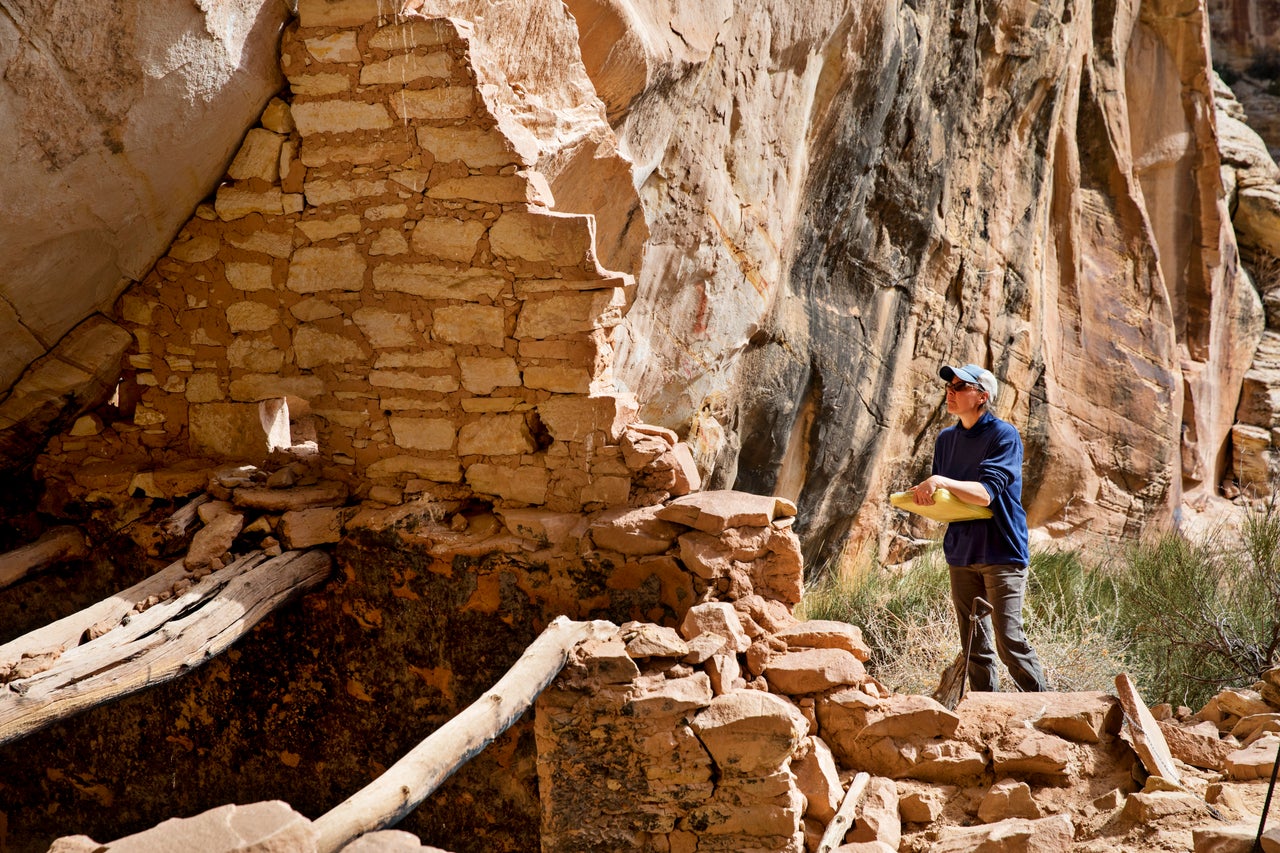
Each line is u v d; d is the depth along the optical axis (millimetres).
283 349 4277
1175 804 2930
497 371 3963
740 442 7184
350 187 4066
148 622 3551
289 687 4266
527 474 3977
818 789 3156
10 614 4598
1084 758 3264
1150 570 6750
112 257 4227
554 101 4551
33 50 3293
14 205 3658
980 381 4219
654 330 6094
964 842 2971
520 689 2949
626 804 3146
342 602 4141
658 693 3139
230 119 4035
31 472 4609
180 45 3590
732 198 6133
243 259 4277
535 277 3859
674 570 3721
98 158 3732
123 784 4551
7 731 3008
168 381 4488
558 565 3824
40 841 4707
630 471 3881
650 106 5266
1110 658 5375
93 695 3213
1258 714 3504
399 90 3922
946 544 4246
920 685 5297
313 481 4281
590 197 4941
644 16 4961
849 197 7266
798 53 6227
